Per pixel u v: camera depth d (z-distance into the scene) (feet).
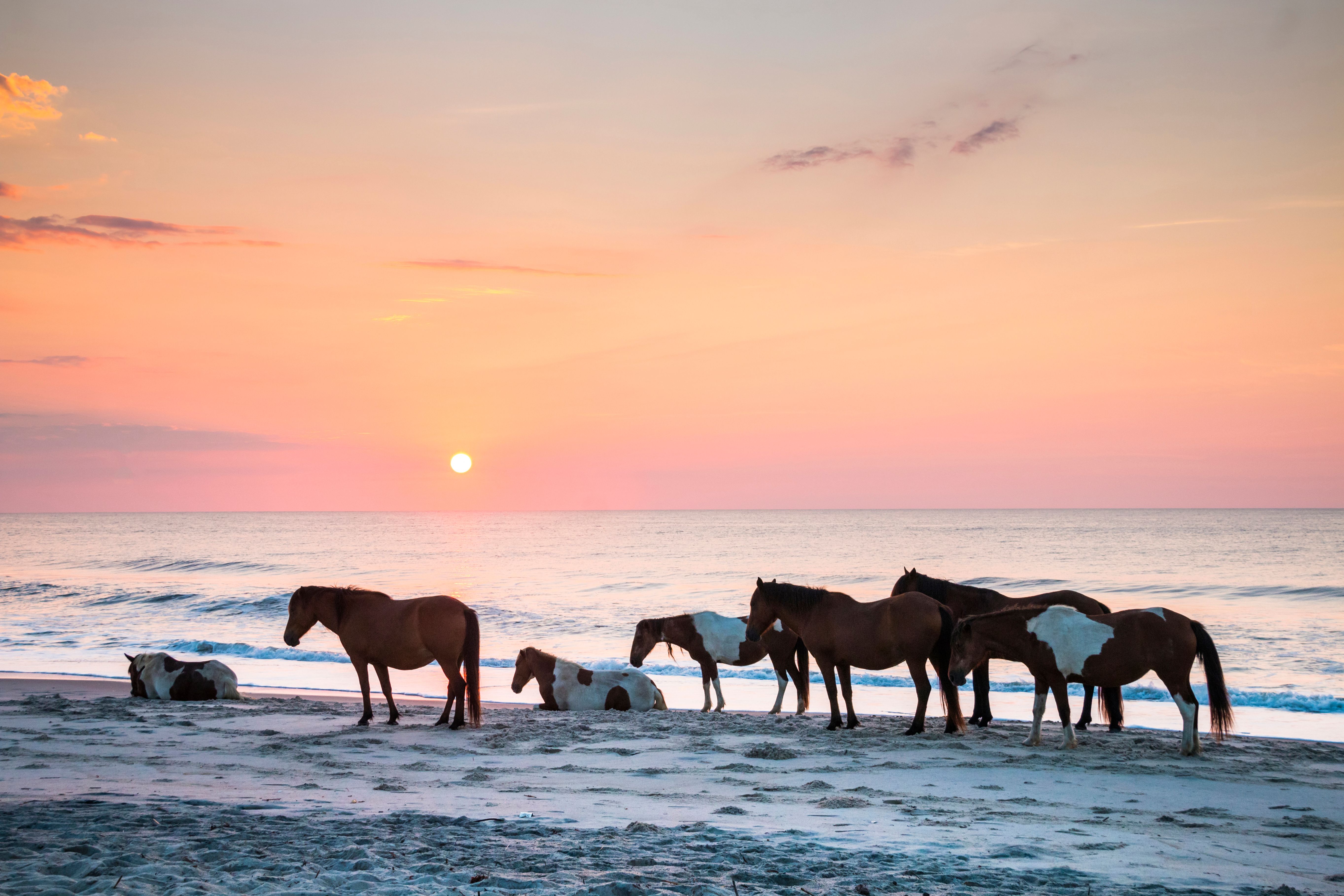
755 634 44.57
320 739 39.70
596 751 37.58
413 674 73.92
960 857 20.79
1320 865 21.21
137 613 120.47
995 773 32.99
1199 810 27.27
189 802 25.29
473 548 337.31
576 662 81.20
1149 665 36.58
